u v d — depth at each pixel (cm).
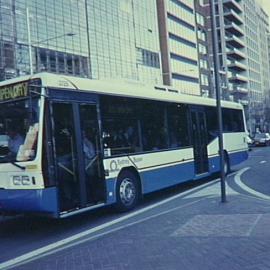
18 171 871
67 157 908
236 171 1928
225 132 1795
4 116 908
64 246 770
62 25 5738
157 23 8056
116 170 1064
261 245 666
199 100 1577
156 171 1241
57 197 868
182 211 980
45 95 873
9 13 4997
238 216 873
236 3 12156
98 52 6362
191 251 659
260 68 15012
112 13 6750
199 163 1513
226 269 572
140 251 679
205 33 10212
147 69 7600
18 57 5034
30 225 1006
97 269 608
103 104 1047
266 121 11881
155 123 1270
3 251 778
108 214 1066
